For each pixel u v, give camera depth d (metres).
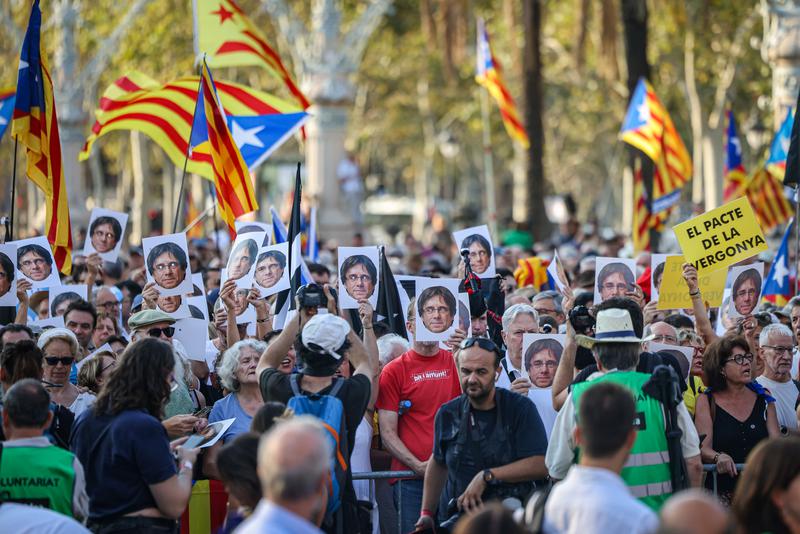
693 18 53.28
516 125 39.34
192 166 22.34
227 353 13.84
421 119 93.88
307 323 11.47
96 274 19.36
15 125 18.22
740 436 13.77
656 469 10.80
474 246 17.55
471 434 11.77
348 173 53.88
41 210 55.50
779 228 35.84
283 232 20.45
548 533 9.05
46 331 14.46
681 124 72.94
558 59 73.69
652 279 17.62
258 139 23.31
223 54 24.70
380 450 14.90
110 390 11.12
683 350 14.57
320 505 10.23
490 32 67.44
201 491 13.05
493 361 11.63
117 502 10.88
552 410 13.99
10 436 10.91
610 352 11.22
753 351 16.22
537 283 24.44
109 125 22.78
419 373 14.19
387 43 76.88
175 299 16.23
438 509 12.33
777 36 31.03
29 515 9.80
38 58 18.31
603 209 97.56
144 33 60.56
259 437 10.12
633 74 39.66
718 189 55.72
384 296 16.47
